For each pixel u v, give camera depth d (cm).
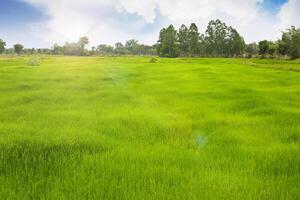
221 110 1275
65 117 1064
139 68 4425
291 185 516
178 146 761
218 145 772
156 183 510
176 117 1132
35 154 632
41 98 1522
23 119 1023
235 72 3859
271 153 692
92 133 827
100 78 2669
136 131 898
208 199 452
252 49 18638
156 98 1625
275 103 1420
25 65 4922
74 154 645
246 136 852
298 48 12294
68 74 3022
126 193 458
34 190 461
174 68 4475
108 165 582
